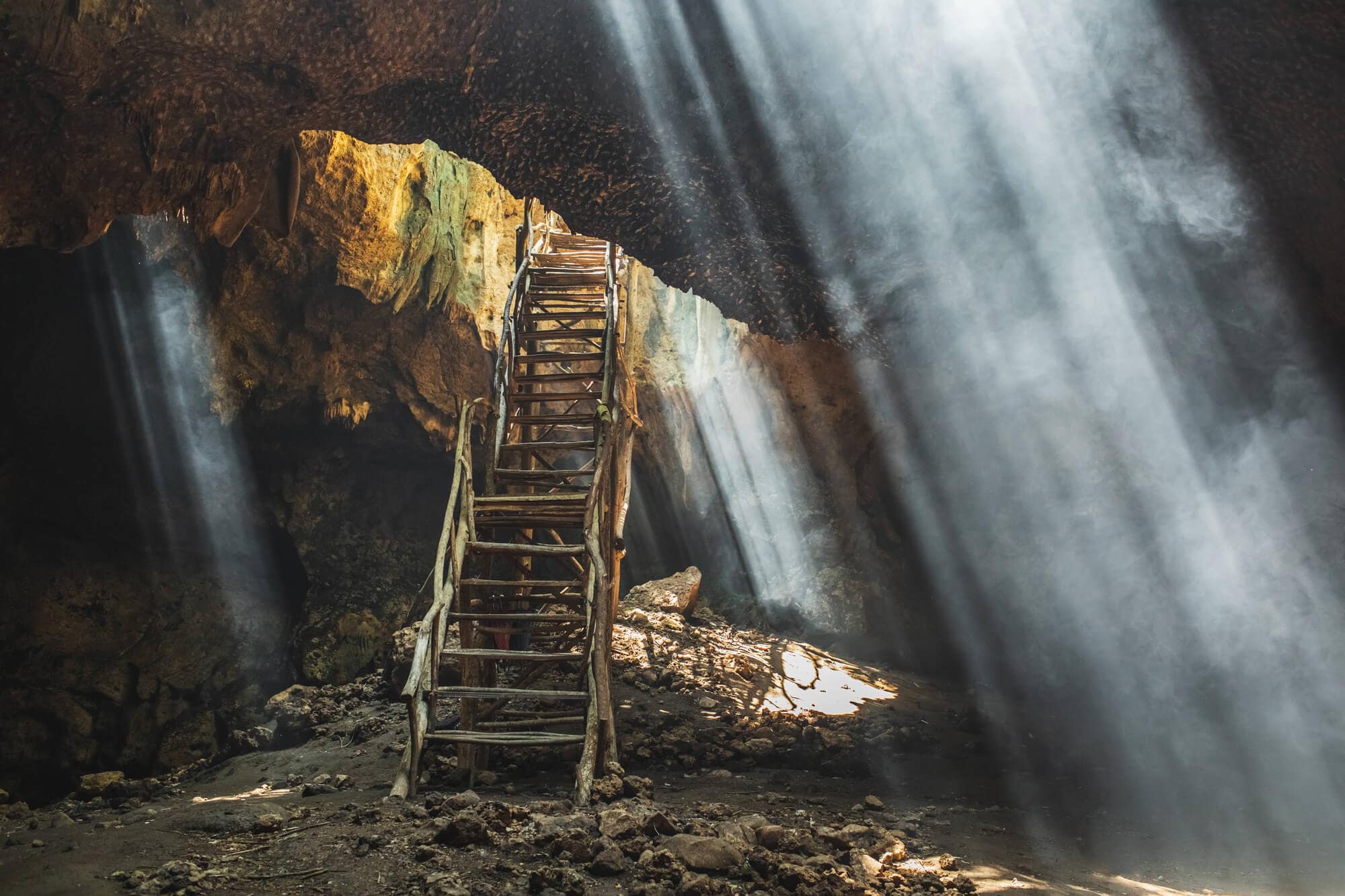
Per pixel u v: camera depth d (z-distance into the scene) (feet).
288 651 45.09
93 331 39.78
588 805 18.44
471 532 23.80
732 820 17.53
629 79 23.17
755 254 28.89
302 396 42.65
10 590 40.37
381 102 23.84
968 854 17.62
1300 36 18.95
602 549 28.63
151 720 41.88
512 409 31.55
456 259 42.68
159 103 20.63
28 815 24.29
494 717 24.31
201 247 37.65
